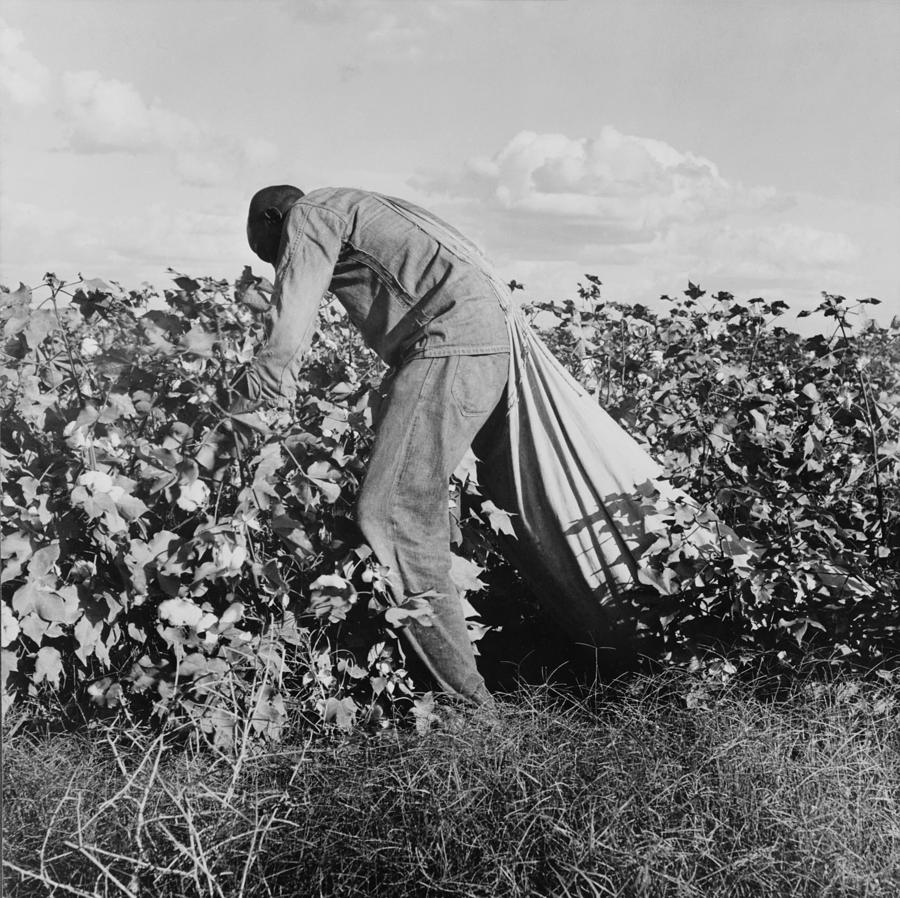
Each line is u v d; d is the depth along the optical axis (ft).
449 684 9.45
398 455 9.19
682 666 9.57
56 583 7.98
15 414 8.89
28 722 8.73
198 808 7.17
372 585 9.15
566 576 10.35
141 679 8.52
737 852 6.86
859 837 7.01
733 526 10.86
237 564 8.23
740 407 11.86
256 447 8.70
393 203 9.78
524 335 10.04
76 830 6.86
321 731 8.79
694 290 14.06
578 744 7.97
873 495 11.39
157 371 8.93
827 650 9.66
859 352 11.59
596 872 6.44
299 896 6.64
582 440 10.21
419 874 6.70
